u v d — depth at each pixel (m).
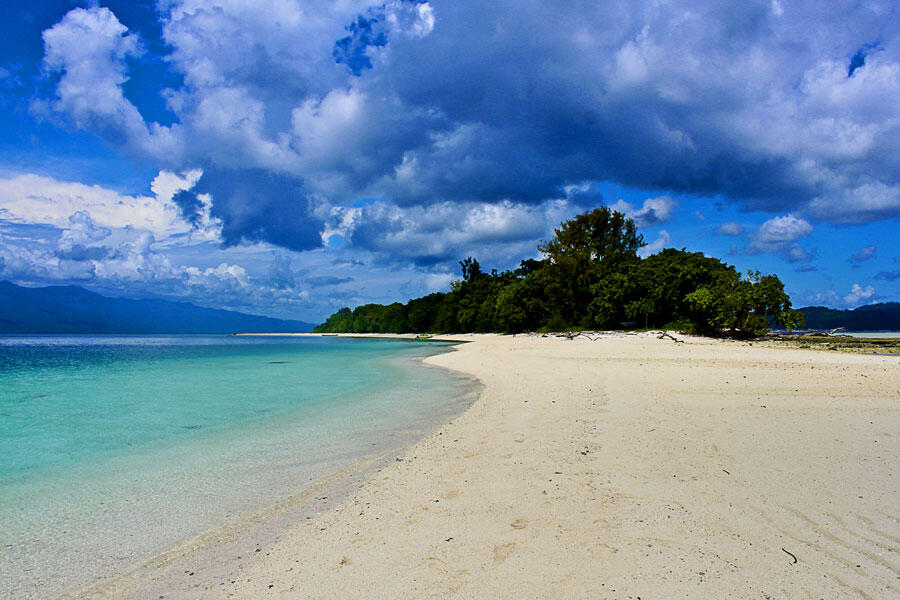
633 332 47.28
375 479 7.14
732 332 41.50
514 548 4.60
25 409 14.50
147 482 7.41
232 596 4.06
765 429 9.08
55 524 5.84
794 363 20.27
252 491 6.90
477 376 22.50
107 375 25.97
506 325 75.38
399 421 11.95
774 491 5.84
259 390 18.92
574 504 5.63
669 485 6.14
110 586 4.36
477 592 3.85
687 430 9.10
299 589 4.09
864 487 5.93
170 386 20.61
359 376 24.66
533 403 13.09
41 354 51.12
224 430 11.27
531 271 79.31
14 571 4.70
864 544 4.45
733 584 3.82
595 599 3.66
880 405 11.39
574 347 35.56
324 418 12.64
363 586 4.06
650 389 14.45
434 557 4.51
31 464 8.54
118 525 5.78
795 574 3.95
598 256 70.50
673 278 49.34
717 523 4.97
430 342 79.25
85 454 9.20
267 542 5.17
